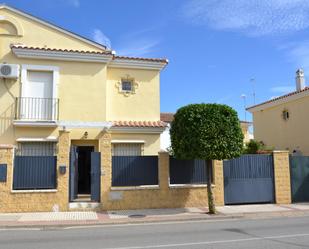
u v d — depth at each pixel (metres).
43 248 7.59
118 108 17.55
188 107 12.66
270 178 15.38
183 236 8.87
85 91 16.47
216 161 14.68
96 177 13.55
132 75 17.91
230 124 12.51
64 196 12.98
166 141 23.64
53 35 16.80
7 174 12.64
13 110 15.61
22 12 16.50
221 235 8.94
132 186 13.89
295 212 13.27
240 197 14.92
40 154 15.76
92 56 16.52
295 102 22.08
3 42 16.09
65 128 15.59
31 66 15.92
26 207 12.66
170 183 14.28
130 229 10.17
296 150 21.73
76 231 9.91
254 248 7.32
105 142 13.69
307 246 7.48
